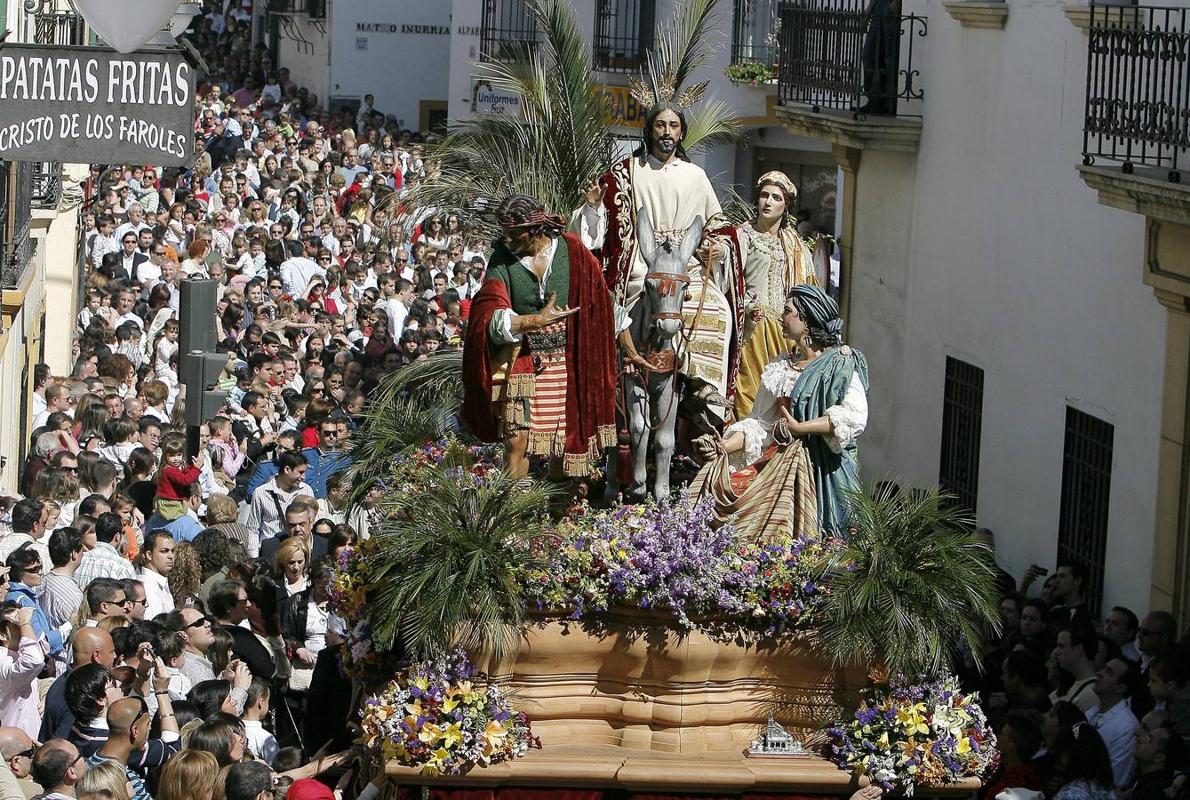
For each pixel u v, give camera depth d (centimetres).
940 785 848
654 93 967
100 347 1938
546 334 848
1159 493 1350
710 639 841
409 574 826
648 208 932
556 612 833
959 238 1764
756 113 2897
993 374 1680
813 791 841
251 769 859
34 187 1909
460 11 3684
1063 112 1535
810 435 876
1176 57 1288
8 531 1287
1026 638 1203
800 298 877
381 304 2352
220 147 3656
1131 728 1086
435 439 996
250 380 1931
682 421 915
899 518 856
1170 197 1244
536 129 1500
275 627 1156
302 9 4772
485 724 818
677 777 823
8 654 1027
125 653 1020
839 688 860
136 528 1371
